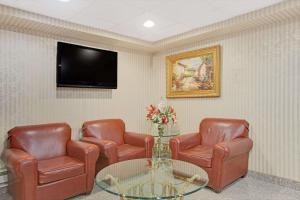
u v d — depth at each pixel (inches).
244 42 127.7
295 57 108.6
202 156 108.4
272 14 105.0
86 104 146.3
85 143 109.7
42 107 127.2
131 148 128.4
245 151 115.0
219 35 138.2
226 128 126.4
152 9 108.2
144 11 110.3
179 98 164.4
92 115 149.3
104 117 155.7
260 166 120.3
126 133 144.9
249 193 103.0
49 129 115.0
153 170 94.3
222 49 138.6
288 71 110.8
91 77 142.4
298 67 107.6
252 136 123.9
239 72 130.0
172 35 149.6
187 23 126.9
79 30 127.3
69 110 138.3
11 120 116.5
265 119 118.6
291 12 102.6
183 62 160.1
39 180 85.5
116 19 120.6
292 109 109.2
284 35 112.3
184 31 141.3
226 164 103.7
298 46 107.7
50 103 130.3
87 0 98.0
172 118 125.6
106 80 150.5
